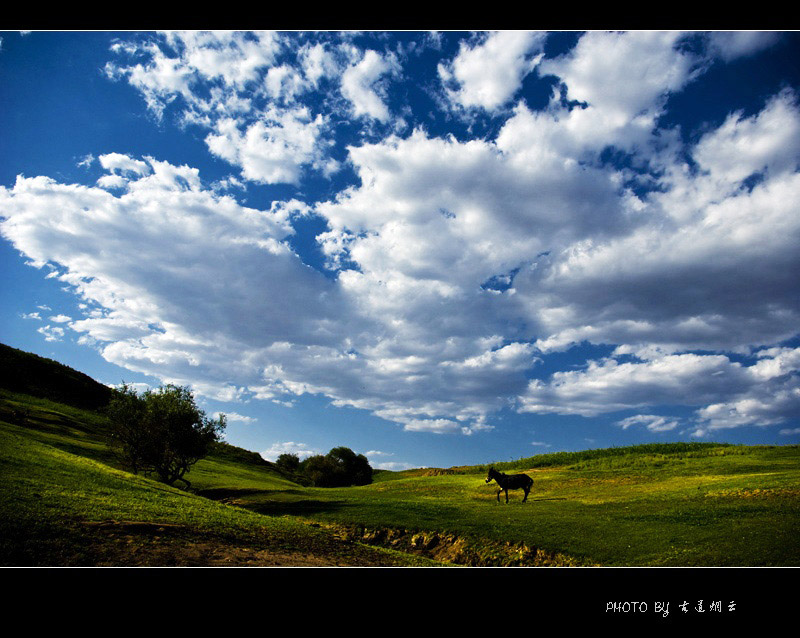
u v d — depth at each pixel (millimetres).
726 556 19359
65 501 15922
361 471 83375
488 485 53250
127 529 14750
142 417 44375
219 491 48938
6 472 17812
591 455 63531
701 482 38719
